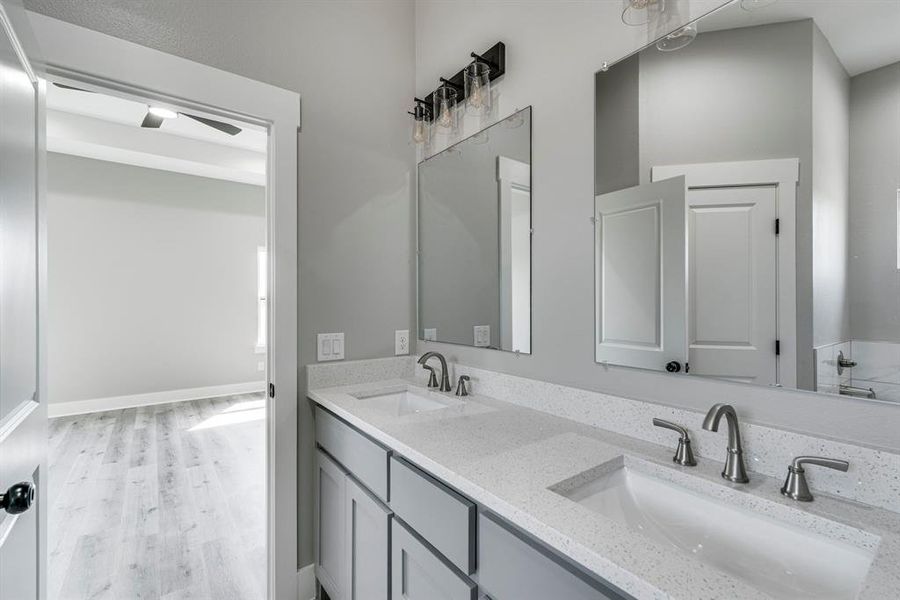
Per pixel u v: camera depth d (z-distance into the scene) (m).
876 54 0.85
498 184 1.67
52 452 3.34
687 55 1.11
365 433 1.41
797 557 0.78
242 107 1.60
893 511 0.79
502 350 1.65
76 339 4.47
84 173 4.50
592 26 1.34
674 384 1.14
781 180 0.96
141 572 1.89
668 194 1.15
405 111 2.10
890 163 0.83
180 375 5.07
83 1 1.34
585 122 1.36
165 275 4.97
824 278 0.91
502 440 1.17
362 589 1.39
